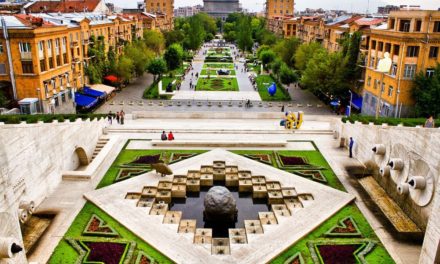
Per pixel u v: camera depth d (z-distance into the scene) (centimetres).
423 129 2556
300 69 8644
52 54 5494
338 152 4066
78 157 3853
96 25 7438
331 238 2402
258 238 2381
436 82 4919
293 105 7038
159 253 2238
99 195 2931
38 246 2277
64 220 2583
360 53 6606
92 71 7050
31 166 2678
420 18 4953
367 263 2131
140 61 8619
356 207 2811
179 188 3139
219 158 3781
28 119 3041
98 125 4375
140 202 2867
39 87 5088
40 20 5172
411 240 2375
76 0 10050
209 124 5209
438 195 1947
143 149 4091
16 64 4991
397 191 2783
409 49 5072
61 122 3319
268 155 3903
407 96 5250
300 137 4628
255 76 10106
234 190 3322
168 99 7338
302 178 3306
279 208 2847
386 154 3103
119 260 2141
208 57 13688
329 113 6475
